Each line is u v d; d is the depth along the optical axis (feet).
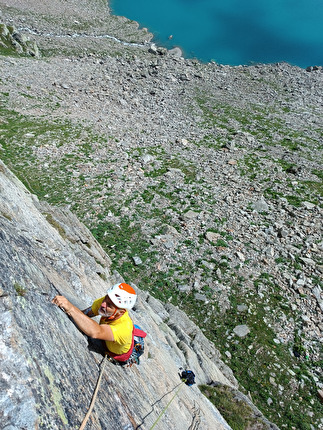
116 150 127.65
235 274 77.61
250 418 39.81
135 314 38.52
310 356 63.21
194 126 163.84
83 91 176.14
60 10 299.38
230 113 183.83
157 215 94.02
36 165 108.17
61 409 9.80
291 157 141.90
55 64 203.10
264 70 251.19
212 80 227.20
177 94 198.49
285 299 73.15
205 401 34.47
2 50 199.52
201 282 74.69
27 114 141.38
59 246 29.22
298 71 256.73
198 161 129.70
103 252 61.57
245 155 139.64
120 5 349.00
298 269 80.89
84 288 25.67
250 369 59.77
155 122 162.30
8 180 30.09
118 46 266.57
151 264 77.41
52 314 12.68
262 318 68.85
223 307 70.08
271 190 114.62
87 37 270.87
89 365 13.66
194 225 91.45
